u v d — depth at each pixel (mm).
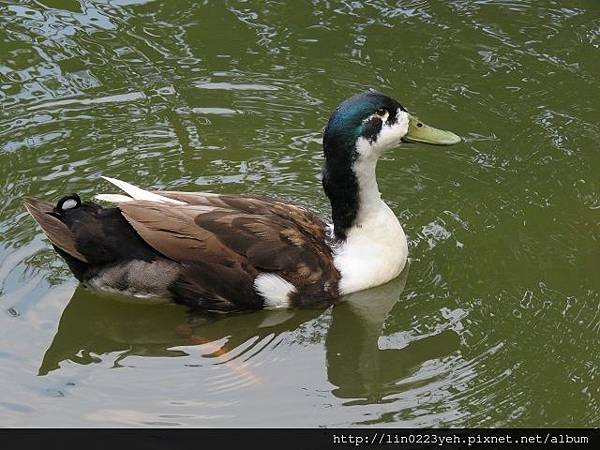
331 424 6938
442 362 7508
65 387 7242
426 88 10594
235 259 7793
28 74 10711
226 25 11562
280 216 8086
